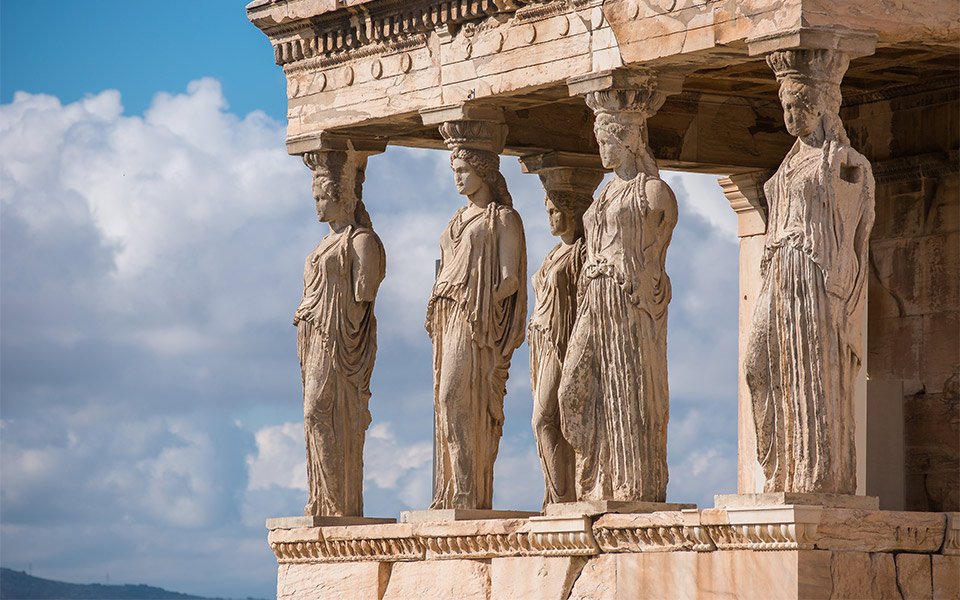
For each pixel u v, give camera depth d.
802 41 16.92
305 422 21.92
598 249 18.72
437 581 20.03
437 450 20.66
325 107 21.91
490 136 20.44
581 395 18.73
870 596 16.75
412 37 20.84
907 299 21.62
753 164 22.92
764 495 16.78
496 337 20.42
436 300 20.62
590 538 18.38
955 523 17.05
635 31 18.36
